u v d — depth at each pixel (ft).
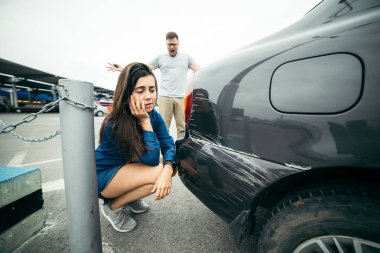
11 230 3.71
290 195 2.50
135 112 3.55
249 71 2.77
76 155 2.47
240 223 2.73
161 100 9.48
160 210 5.19
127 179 3.77
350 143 1.98
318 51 2.25
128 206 4.88
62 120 2.43
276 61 2.54
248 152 2.63
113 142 3.73
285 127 2.35
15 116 41.57
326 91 2.13
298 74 2.33
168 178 3.85
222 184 2.85
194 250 3.80
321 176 2.38
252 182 2.56
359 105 1.95
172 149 4.44
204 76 3.38
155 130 4.60
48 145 13.73
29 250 3.83
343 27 2.21
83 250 2.71
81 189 2.56
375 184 2.12
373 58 1.94
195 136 3.36
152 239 4.10
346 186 2.17
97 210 2.80
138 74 3.36
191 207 5.33
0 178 3.62
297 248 2.33
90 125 2.56
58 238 4.17
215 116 3.04
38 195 4.29
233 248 3.85
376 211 1.98
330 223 2.15
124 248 3.85
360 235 2.02
